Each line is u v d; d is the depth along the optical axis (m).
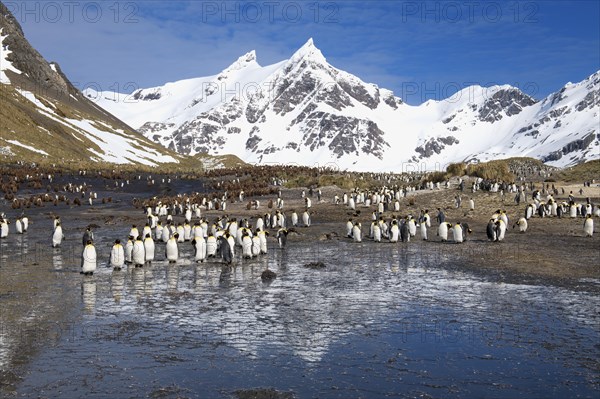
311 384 11.98
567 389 11.72
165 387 11.73
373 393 11.52
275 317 17.23
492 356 13.70
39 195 69.56
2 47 180.75
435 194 64.06
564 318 16.98
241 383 12.01
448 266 26.58
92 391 11.48
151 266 26.64
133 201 68.50
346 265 27.12
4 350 13.86
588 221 37.38
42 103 147.75
